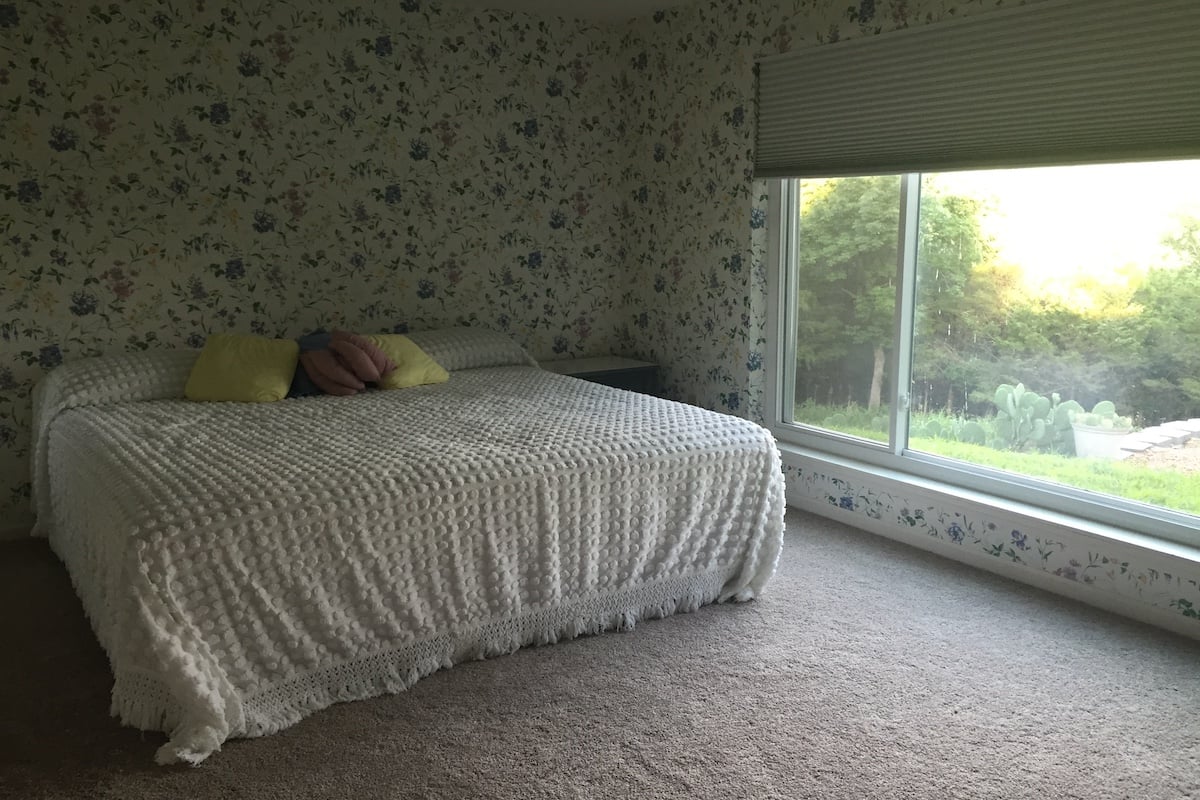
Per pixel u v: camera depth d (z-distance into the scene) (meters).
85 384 2.99
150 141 3.27
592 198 4.30
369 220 3.75
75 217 3.18
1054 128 2.60
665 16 3.97
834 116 3.27
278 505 1.99
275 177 3.52
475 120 3.93
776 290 3.69
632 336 4.46
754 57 3.54
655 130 4.12
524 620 2.36
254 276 3.54
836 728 2.02
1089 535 2.65
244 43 3.38
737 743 1.96
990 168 2.78
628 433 2.55
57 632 2.47
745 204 3.68
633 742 1.97
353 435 2.55
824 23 3.24
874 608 2.65
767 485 2.63
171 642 1.85
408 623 2.17
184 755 1.86
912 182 3.12
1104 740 1.97
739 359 3.82
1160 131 2.37
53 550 3.06
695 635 2.48
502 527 2.25
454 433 2.56
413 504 2.13
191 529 1.89
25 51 3.02
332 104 3.60
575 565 2.39
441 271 3.96
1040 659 2.34
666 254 4.16
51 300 3.19
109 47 3.15
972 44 2.78
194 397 3.08
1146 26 2.36
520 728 2.02
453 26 3.81
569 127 4.18
